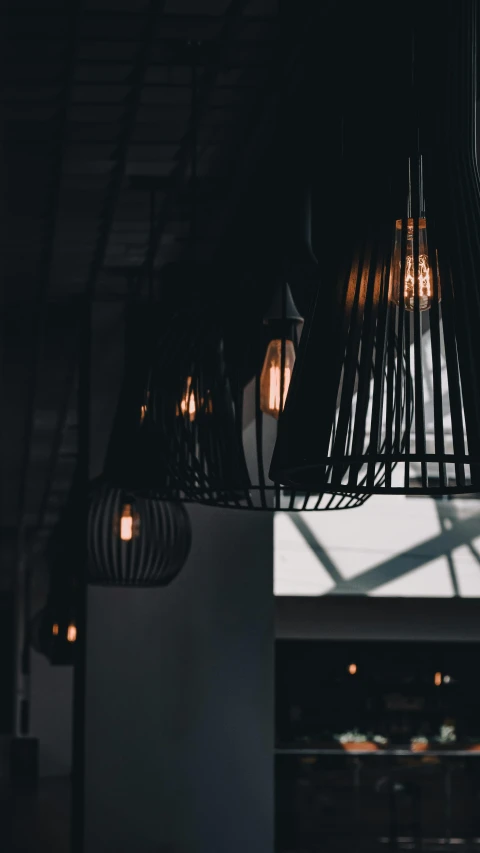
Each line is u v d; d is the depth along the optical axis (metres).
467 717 6.99
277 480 1.54
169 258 5.10
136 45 3.36
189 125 3.86
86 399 5.49
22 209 4.55
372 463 1.49
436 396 1.41
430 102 1.49
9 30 3.24
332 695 7.00
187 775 5.26
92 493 5.18
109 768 5.22
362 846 6.77
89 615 5.32
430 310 1.41
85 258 5.10
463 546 6.14
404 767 6.91
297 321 2.32
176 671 5.34
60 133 3.88
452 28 1.51
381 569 6.12
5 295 5.57
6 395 7.47
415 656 7.05
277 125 3.67
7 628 19.67
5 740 16.70
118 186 4.32
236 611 5.42
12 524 13.25
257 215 2.76
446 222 1.43
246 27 3.23
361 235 1.48
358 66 1.56
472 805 6.87
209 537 5.46
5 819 9.42
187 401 2.32
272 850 5.25
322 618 6.32
